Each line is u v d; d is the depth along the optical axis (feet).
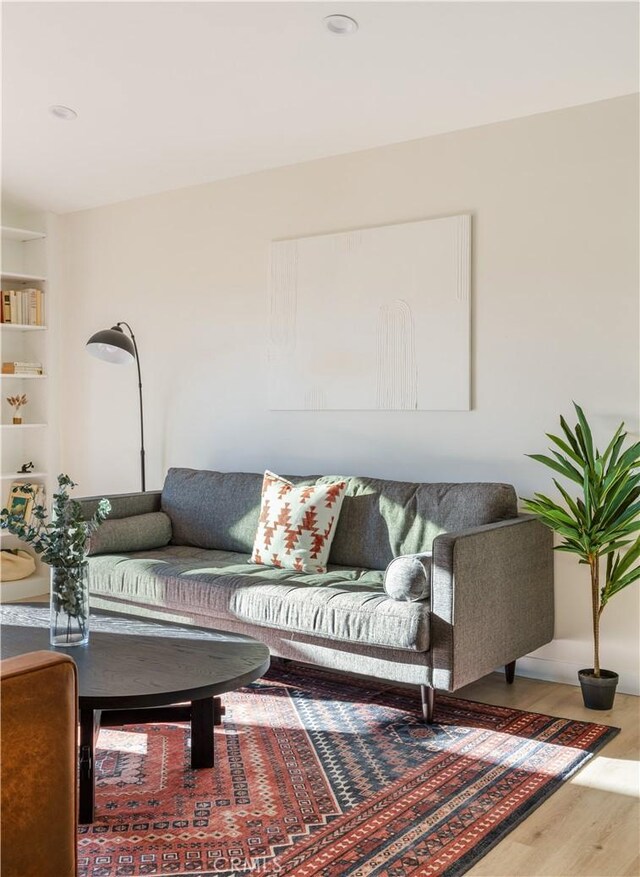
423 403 12.88
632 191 11.14
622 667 11.14
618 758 8.80
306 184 14.29
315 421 14.21
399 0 9.30
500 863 6.63
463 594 9.44
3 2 9.62
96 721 8.28
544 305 11.84
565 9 9.26
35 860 4.36
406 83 11.25
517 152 12.07
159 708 8.49
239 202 15.19
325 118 12.54
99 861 6.59
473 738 9.28
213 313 15.57
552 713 10.20
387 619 9.52
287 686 11.18
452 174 12.67
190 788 7.94
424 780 8.14
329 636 9.98
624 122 11.19
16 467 18.45
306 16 9.75
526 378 12.00
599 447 11.39
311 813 7.43
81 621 8.61
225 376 15.42
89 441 17.71
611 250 11.30
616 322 11.27
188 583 11.35
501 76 10.87
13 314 17.43
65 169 15.42
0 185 16.40
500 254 12.22
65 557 8.54
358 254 13.56
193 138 13.65
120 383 17.15
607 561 10.53
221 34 10.28
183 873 6.42
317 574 11.49
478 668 9.75
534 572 11.02
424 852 6.75
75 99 12.40
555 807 7.64
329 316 13.91
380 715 10.05
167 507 14.46
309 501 12.00
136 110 12.71
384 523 11.94
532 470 11.94
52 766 4.41
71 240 17.94
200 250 15.76
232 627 11.03
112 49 10.78
